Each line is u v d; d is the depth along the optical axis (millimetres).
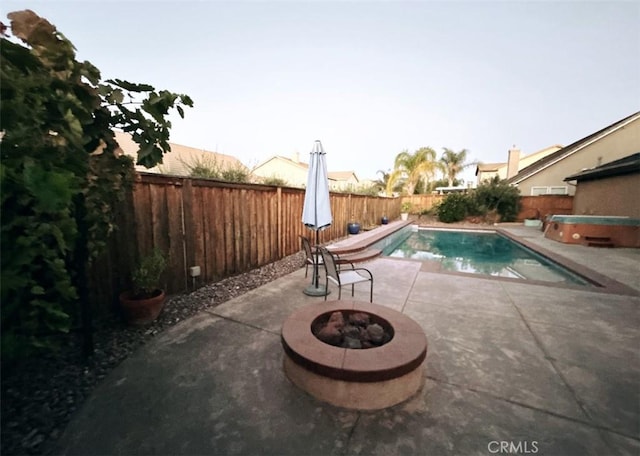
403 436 1787
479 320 3441
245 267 5508
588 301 4047
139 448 1697
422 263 6457
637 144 14039
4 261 1495
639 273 5609
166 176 3834
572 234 9414
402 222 16234
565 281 6000
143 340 2947
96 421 1894
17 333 1693
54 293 1955
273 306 3859
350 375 1976
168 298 3984
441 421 1906
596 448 1698
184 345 2859
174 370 2457
